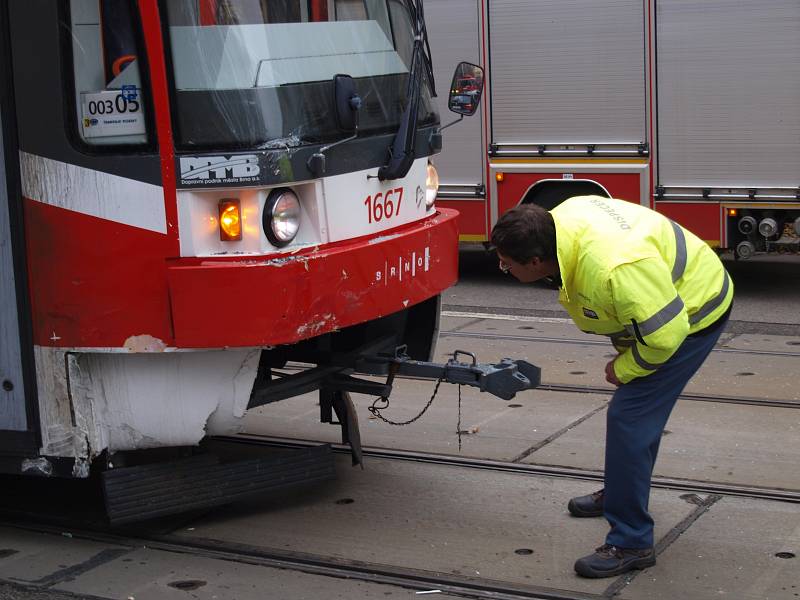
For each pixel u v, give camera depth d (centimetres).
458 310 1009
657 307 427
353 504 554
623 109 1035
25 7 460
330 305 480
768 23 961
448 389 751
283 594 458
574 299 453
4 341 487
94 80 459
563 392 732
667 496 548
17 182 471
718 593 447
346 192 496
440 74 1112
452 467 600
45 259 473
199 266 457
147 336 467
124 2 452
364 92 516
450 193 1127
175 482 502
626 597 445
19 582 475
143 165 457
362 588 462
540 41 1061
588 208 450
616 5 1022
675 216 1029
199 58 458
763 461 592
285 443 646
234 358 483
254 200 461
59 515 551
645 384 455
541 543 500
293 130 470
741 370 772
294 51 482
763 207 988
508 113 1086
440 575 470
